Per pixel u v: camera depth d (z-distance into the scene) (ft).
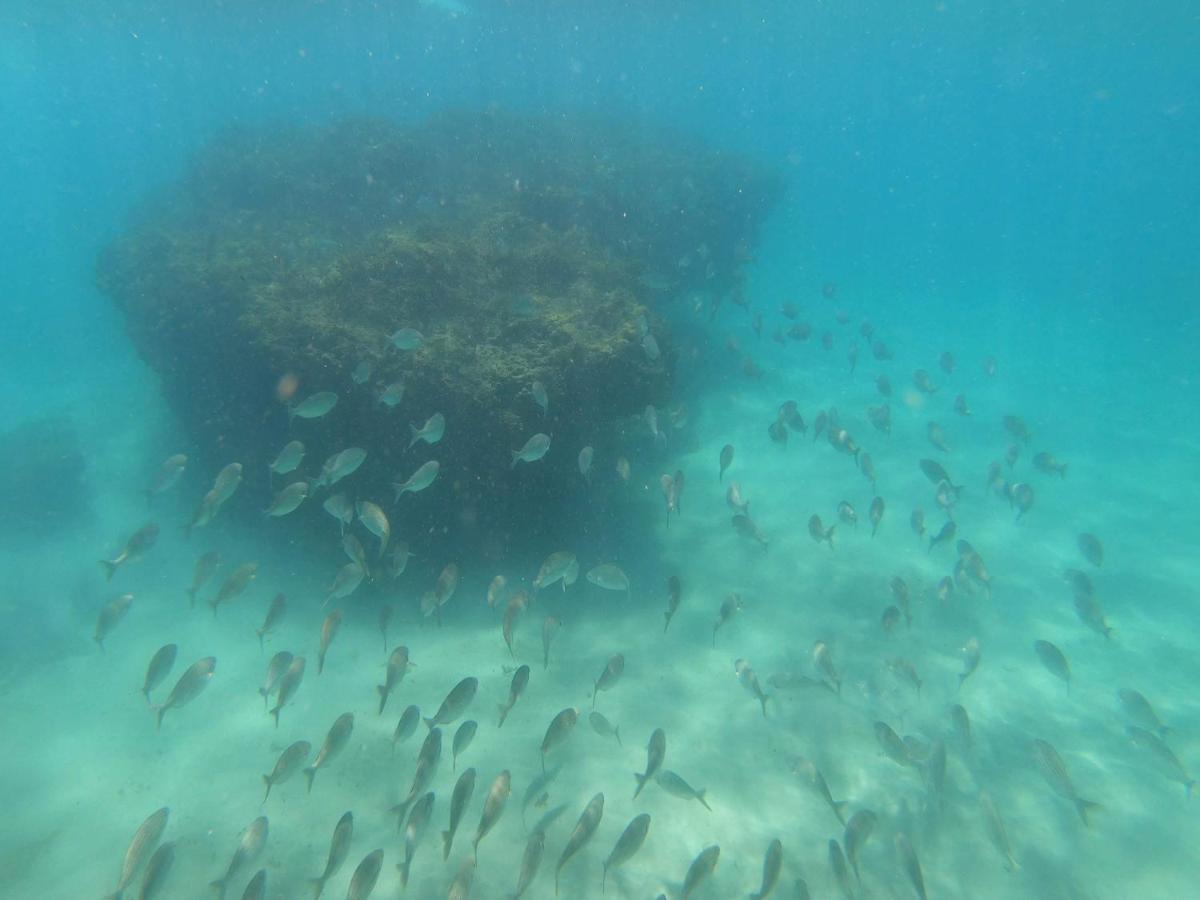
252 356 27.37
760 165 71.46
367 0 116.57
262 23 128.98
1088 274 137.69
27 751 18.86
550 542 27.73
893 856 15.60
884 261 145.38
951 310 91.25
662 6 117.91
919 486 35.70
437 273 27.40
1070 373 60.34
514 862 14.62
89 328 78.69
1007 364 63.41
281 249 34.17
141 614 25.80
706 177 58.39
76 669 22.74
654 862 14.92
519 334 25.02
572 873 14.46
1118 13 98.02
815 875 14.94
